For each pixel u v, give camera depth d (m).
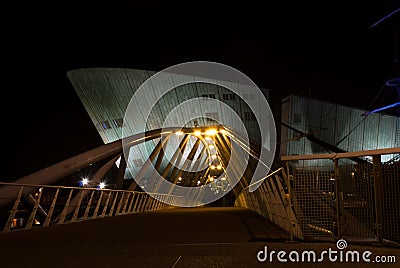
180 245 8.19
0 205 16.52
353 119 60.22
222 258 6.55
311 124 61.53
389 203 8.38
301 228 8.68
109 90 64.75
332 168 8.70
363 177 8.53
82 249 7.94
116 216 21.70
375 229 8.16
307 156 8.56
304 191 8.74
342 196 8.58
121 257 6.88
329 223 8.62
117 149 28.58
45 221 14.75
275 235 10.24
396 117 56.69
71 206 17.98
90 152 26.36
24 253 7.54
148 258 6.71
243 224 14.33
